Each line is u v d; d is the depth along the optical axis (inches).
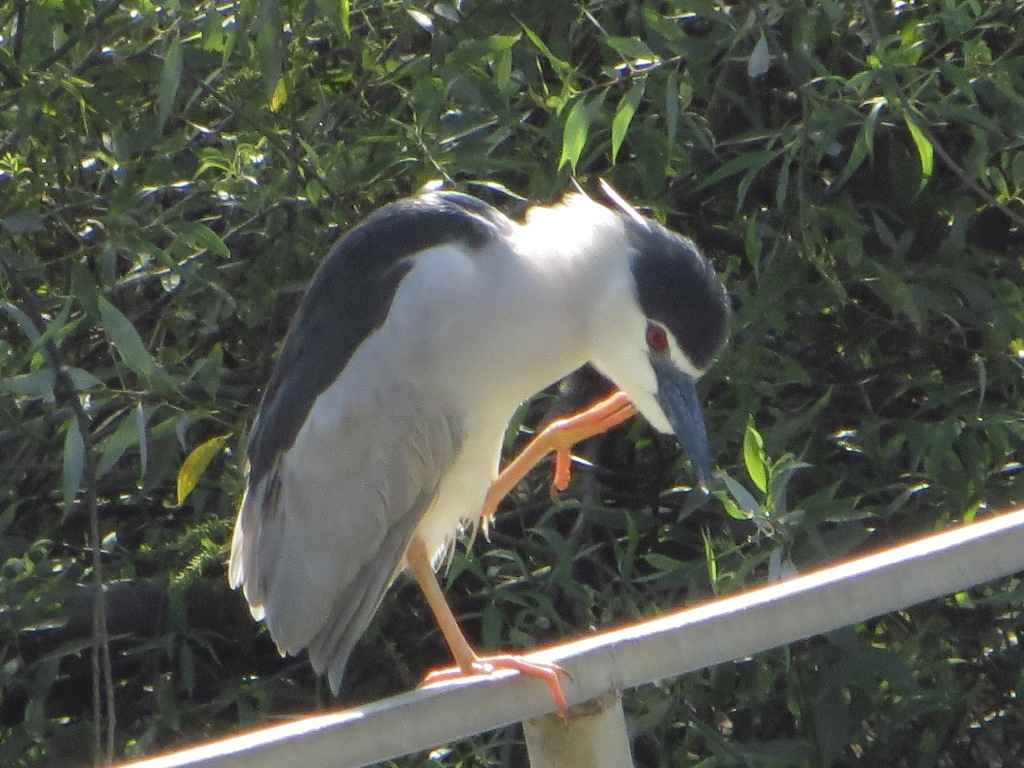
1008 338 313.3
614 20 341.7
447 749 315.0
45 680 311.7
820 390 340.8
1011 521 178.9
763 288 306.7
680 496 344.2
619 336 262.8
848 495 322.0
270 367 335.9
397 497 263.4
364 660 339.3
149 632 339.9
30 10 311.4
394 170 339.6
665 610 321.1
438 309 257.6
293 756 173.5
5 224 308.3
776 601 176.6
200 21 323.0
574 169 304.3
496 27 344.2
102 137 334.0
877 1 339.0
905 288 304.5
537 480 355.9
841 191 344.8
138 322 359.3
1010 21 334.6
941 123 317.4
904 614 326.6
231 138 339.0
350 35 321.1
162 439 320.2
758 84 354.0
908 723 327.6
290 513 267.6
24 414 327.9
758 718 333.4
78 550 340.2
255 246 349.7
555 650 193.5
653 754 330.0
